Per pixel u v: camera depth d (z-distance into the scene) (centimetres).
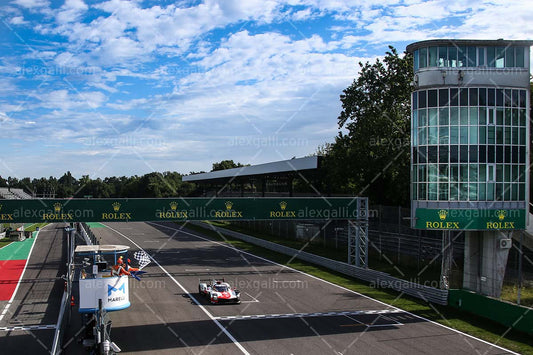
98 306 1588
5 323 1933
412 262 3384
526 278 2714
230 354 1529
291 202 2858
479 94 2442
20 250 4522
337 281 2927
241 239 5466
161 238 5634
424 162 2520
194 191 10538
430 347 1611
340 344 1638
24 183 14175
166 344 1636
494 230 2456
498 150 2452
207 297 2395
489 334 1788
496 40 2459
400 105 4291
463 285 2664
